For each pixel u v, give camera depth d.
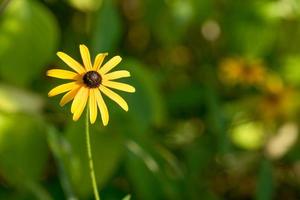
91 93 0.60
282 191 1.09
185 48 1.18
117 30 0.92
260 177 0.93
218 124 0.99
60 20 1.04
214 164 1.05
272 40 1.03
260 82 1.13
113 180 0.94
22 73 0.88
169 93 1.08
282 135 1.09
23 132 0.85
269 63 1.16
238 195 1.09
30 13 0.88
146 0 1.03
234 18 1.04
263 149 1.07
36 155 0.85
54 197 0.91
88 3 1.00
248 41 1.03
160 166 0.87
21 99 0.87
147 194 0.87
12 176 0.84
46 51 0.88
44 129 0.85
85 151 0.84
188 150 1.02
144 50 1.15
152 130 1.01
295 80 1.15
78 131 0.84
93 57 0.90
